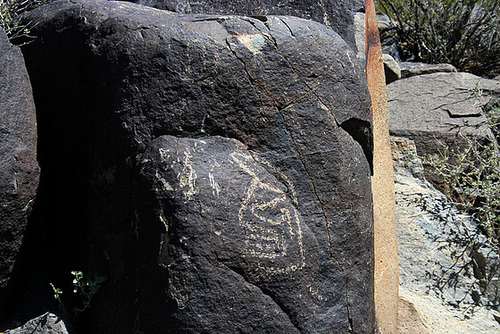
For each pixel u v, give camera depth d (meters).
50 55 3.16
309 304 2.79
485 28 6.11
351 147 3.10
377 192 3.88
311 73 2.98
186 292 2.58
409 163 4.75
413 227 4.30
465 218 4.40
